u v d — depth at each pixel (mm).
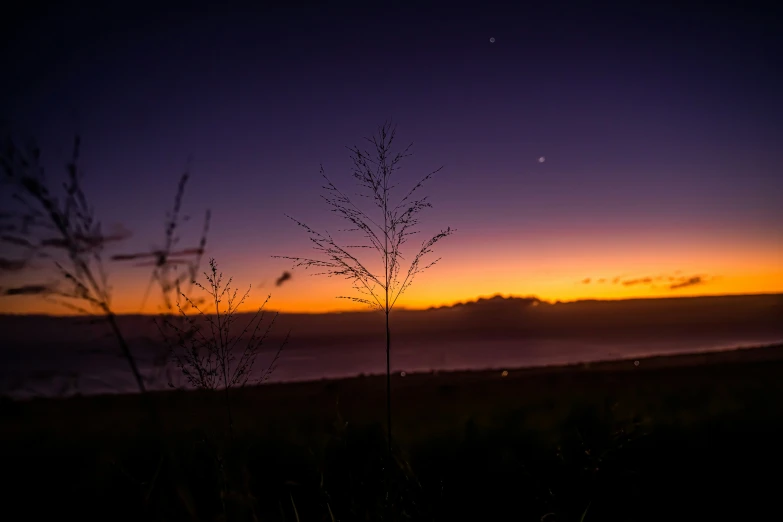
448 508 2947
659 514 3059
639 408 6301
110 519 2426
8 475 3596
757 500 3283
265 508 2744
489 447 4262
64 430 4520
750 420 5148
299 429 5145
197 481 2107
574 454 3365
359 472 2939
